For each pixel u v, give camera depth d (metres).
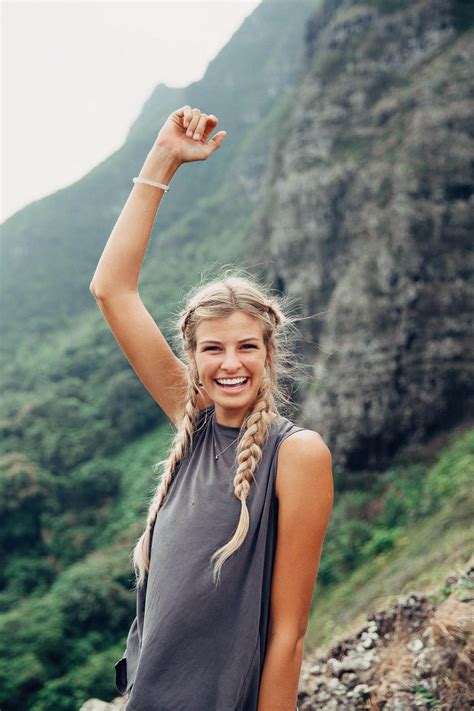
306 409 32.47
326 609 19.56
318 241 36.56
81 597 33.12
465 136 32.28
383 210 32.62
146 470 50.31
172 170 2.19
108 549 41.84
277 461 1.83
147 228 2.18
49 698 28.84
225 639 1.74
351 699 3.77
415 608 4.27
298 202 37.59
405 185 32.03
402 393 30.72
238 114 109.44
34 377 70.50
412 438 30.33
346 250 35.06
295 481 1.81
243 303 1.89
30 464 48.81
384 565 20.22
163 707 1.72
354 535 25.23
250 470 1.81
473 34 34.41
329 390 31.80
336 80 38.50
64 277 97.44
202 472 1.90
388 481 29.03
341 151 36.81
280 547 1.82
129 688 1.93
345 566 23.62
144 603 1.99
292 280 37.81
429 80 34.31
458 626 3.59
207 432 1.99
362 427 30.78
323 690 3.93
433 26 36.69
